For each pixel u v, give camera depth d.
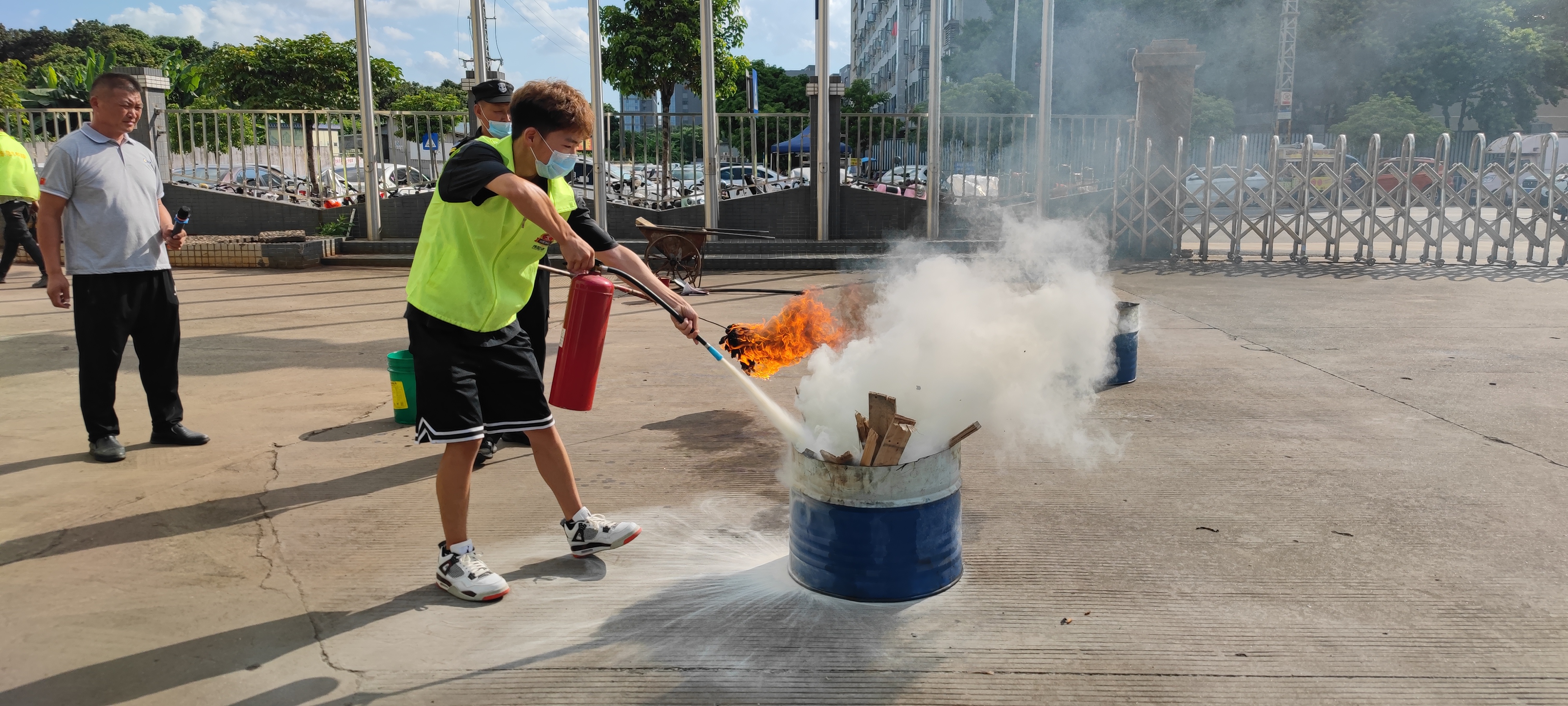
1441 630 2.96
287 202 14.96
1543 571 3.38
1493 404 5.74
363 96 13.89
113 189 4.41
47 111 14.78
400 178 15.99
